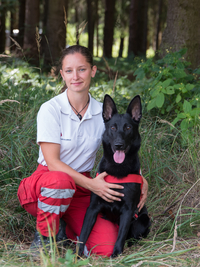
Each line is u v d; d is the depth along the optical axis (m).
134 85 6.92
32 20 10.96
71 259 2.00
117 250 2.53
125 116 2.78
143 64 4.70
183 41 6.07
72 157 2.79
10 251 2.47
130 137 2.71
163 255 2.33
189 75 4.66
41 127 2.63
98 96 5.21
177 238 2.81
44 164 2.80
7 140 3.93
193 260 2.33
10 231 3.04
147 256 2.45
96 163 4.02
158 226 3.27
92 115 2.88
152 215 3.43
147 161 3.84
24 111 4.57
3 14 13.46
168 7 6.26
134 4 16.55
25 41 10.94
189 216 3.27
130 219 2.66
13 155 3.80
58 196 2.42
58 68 5.43
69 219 2.86
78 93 2.77
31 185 2.52
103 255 2.62
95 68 2.96
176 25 6.11
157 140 4.26
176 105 4.62
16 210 3.31
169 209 3.49
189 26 6.03
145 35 21.30
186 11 5.99
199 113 3.88
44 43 10.31
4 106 4.43
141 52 18.30
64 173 2.48
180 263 2.27
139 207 2.90
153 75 4.82
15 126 4.20
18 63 7.25
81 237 2.58
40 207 2.49
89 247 2.72
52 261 2.03
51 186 2.40
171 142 4.43
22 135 3.88
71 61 2.68
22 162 3.65
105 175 2.68
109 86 5.96
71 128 2.73
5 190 3.42
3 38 14.44
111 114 2.86
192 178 3.83
